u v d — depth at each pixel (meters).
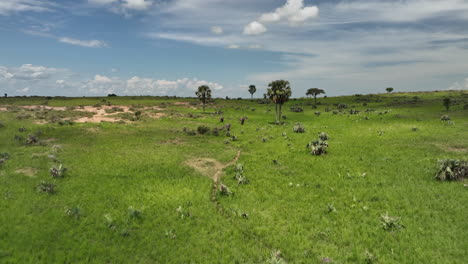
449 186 25.28
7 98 122.75
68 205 21.53
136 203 22.95
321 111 102.00
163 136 52.31
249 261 16.14
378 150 39.75
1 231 17.14
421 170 30.11
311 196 25.36
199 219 20.97
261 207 23.30
